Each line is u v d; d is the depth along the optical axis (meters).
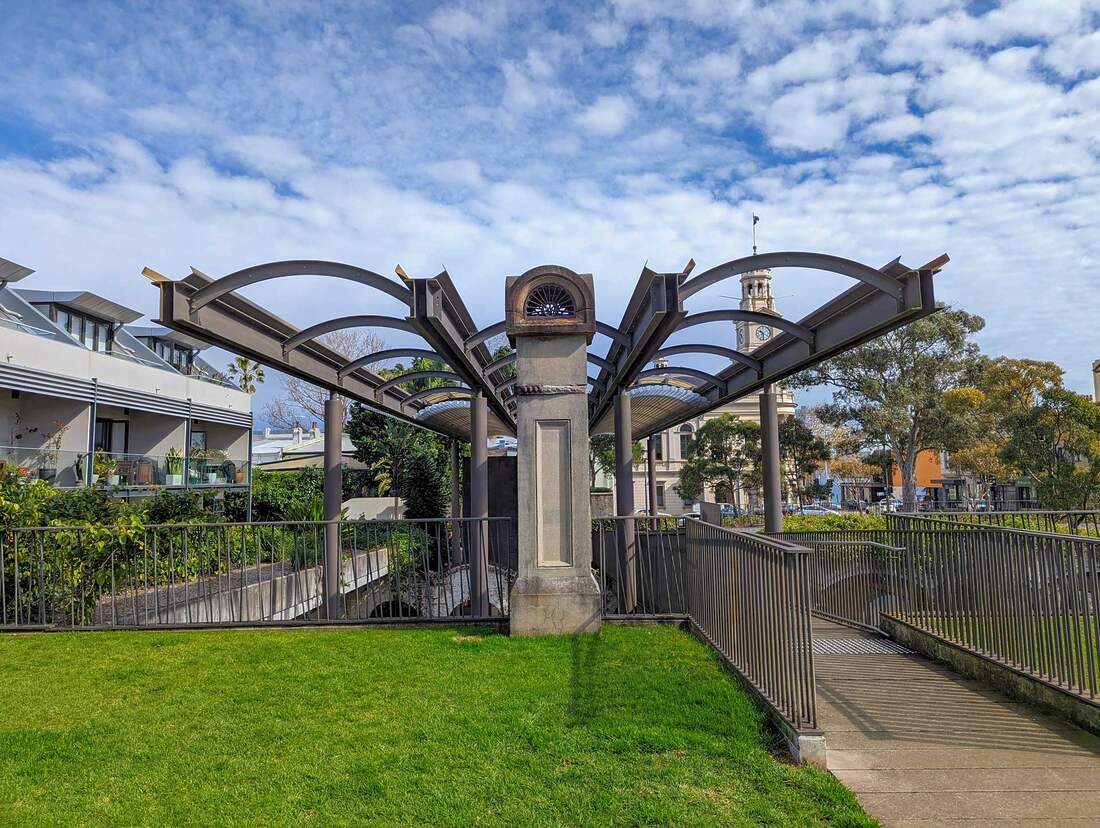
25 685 4.97
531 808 3.04
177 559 10.23
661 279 6.12
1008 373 26.98
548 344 6.64
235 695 4.64
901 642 6.69
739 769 3.42
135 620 7.21
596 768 3.42
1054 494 20.81
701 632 6.17
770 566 4.18
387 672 5.09
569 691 4.59
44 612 6.96
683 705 4.27
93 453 16.72
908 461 29.73
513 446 30.06
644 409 11.16
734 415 31.95
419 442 25.66
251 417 27.16
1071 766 3.61
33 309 17.64
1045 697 4.55
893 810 3.11
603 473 35.69
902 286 5.76
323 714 4.24
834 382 30.69
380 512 24.95
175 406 22.08
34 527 7.24
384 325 7.21
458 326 7.38
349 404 27.45
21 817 3.01
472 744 3.73
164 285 5.79
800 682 3.64
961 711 4.54
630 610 7.76
